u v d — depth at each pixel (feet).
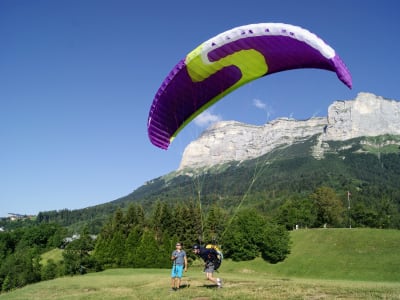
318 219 340.59
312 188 634.84
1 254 382.42
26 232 422.41
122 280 77.71
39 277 257.55
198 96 49.08
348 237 223.51
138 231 271.28
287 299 41.60
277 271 203.00
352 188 589.32
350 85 36.55
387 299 40.32
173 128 52.08
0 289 261.44
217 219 262.47
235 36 41.47
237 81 47.55
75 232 596.29
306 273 191.83
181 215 281.54
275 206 463.01
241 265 222.07
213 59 43.98
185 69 45.19
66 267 244.63
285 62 43.21
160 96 47.62
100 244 255.70
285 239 219.00
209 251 49.29
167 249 258.37
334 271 185.47
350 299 41.16
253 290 48.70
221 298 43.27
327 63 37.60
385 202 429.38
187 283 61.26
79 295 57.77
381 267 178.29
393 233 219.00
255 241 224.94
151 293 51.29
